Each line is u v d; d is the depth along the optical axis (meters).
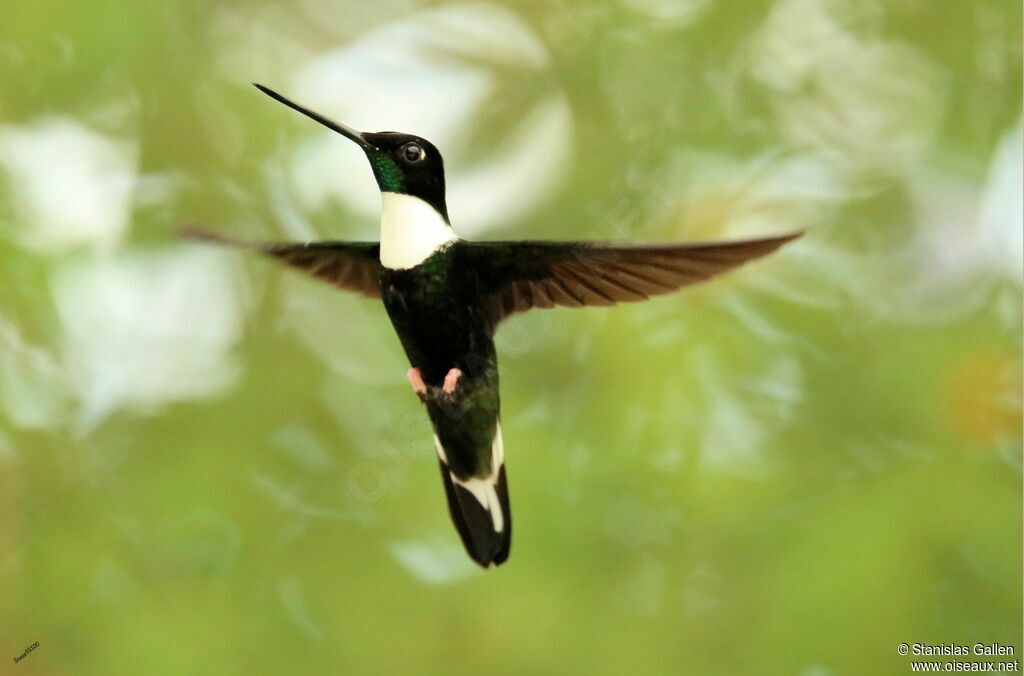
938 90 11.61
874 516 10.20
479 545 8.10
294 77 11.84
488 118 11.77
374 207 11.42
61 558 10.41
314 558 10.58
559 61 11.80
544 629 10.21
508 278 7.85
